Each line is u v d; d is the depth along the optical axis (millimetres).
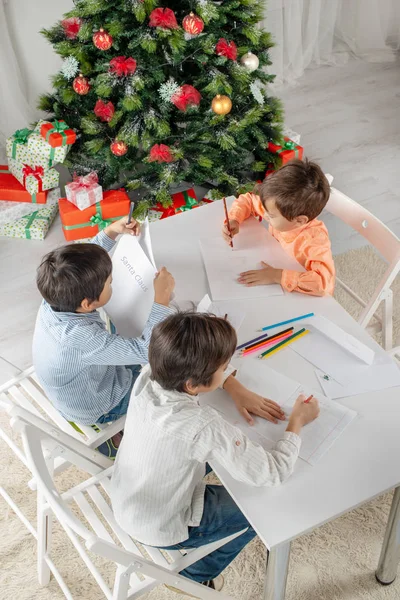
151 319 1549
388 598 1783
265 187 1748
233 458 1231
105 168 3047
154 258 1871
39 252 2992
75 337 1545
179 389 1274
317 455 1338
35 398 1805
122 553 1238
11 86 3568
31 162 3018
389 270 1934
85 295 1520
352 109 4070
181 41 2533
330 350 1584
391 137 3787
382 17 4578
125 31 2570
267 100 3111
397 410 1435
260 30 2939
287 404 1448
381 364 1547
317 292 1740
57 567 1842
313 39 4391
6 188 3074
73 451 1505
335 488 1283
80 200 2848
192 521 1419
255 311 1689
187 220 2021
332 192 2023
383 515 1960
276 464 1261
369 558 1866
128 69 2584
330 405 1437
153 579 1418
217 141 2873
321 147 3701
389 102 4141
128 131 2770
